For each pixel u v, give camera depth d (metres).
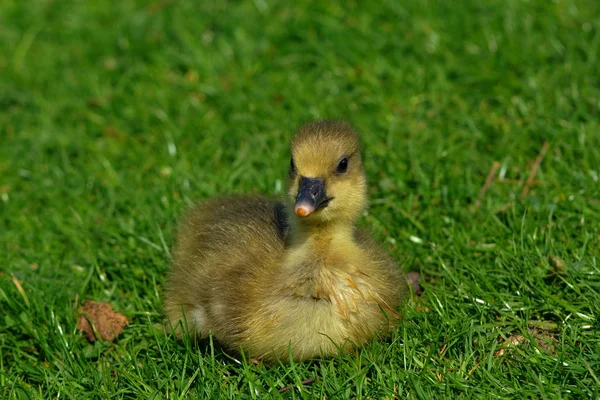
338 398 8.80
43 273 11.61
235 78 15.91
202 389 9.10
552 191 11.95
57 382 9.55
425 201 12.38
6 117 16.09
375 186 12.92
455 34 15.88
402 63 15.54
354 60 15.86
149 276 11.45
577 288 10.03
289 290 9.31
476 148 13.49
